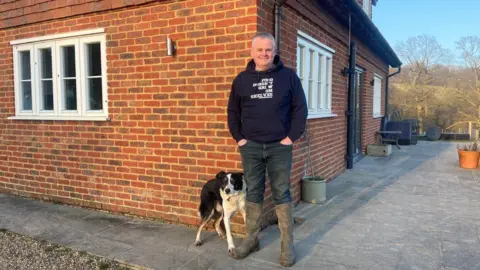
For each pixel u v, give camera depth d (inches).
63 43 225.6
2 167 263.6
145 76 196.5
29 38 237.8
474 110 878.4
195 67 181.9
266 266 143.1
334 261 146.2
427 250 155.6
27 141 248.1
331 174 294.8
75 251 162.7
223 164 179.5
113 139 211.0
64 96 232.7
